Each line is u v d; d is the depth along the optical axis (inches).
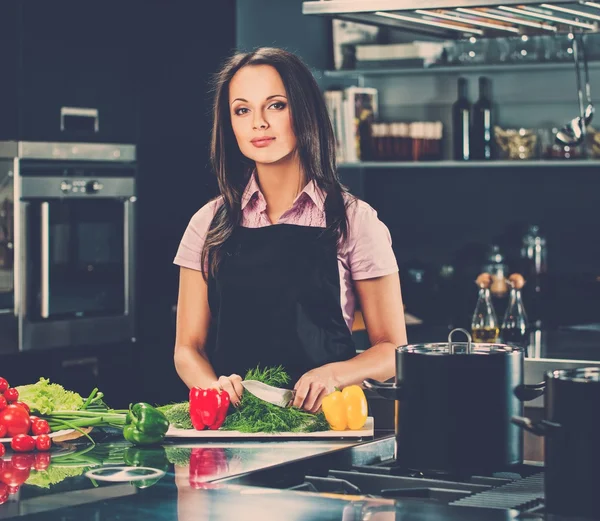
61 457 85.4
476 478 74.8
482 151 228.4
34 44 207.6
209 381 112.0
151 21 228.4
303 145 112.8
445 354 71.7
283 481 79.6
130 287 223.6
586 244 233.8
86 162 216.8
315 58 235.3
